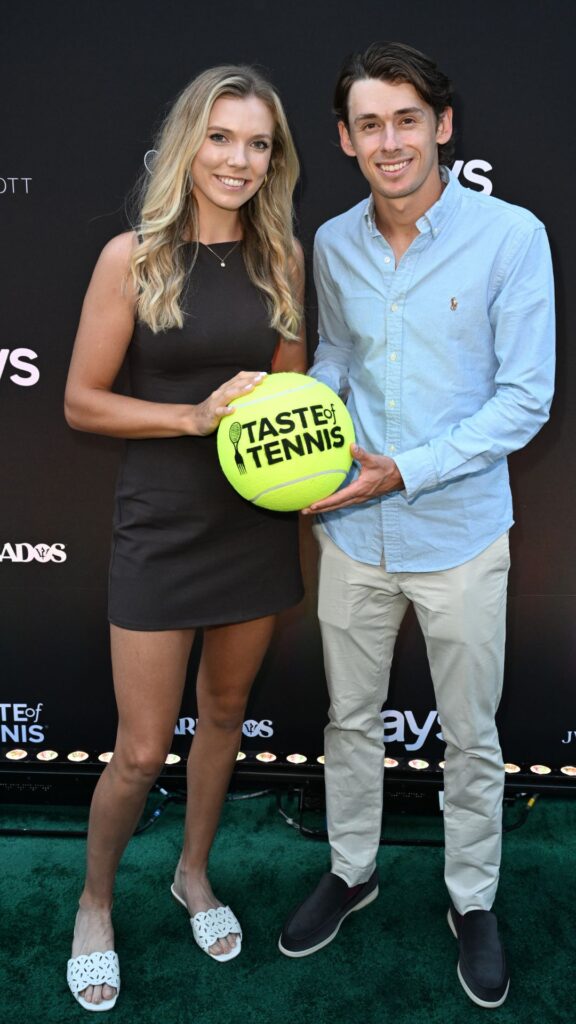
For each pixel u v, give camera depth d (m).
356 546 1.83
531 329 1.62
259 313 1.70
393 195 1.59
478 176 2.10
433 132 1.58
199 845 2.06
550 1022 1.81
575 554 2.35
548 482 2.30
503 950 1.93
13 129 2.09
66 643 2.47
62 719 2.52
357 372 1.80
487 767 1.88
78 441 2.31
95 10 2.01
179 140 1.56
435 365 1.66
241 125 1.55
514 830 2.39
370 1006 1.85
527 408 1.63
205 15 2.02
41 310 2.21
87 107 2.07
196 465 1.71
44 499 2.36
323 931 2.00
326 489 1.62
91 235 2.15
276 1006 1.85
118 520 1.78
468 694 1.82
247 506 1.76
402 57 1.50
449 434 1.65
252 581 1.80
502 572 1.81
